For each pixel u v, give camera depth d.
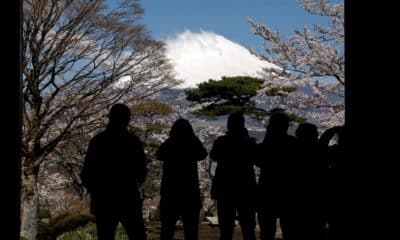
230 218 6.84
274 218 6.41
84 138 18.95
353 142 4.54
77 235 15.11
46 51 16.92
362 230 4.50
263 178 6.43
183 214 6.82
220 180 6.84
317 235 6.13
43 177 22.27
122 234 13.63
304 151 6.18
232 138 6.86
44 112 17.03
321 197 6.00
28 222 16.55
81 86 17.77
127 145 6.16
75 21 17.11
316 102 15.92
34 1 16.33
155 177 24.75
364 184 4.48
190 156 6.85
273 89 17.55
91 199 6.16
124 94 18.47
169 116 23.19
